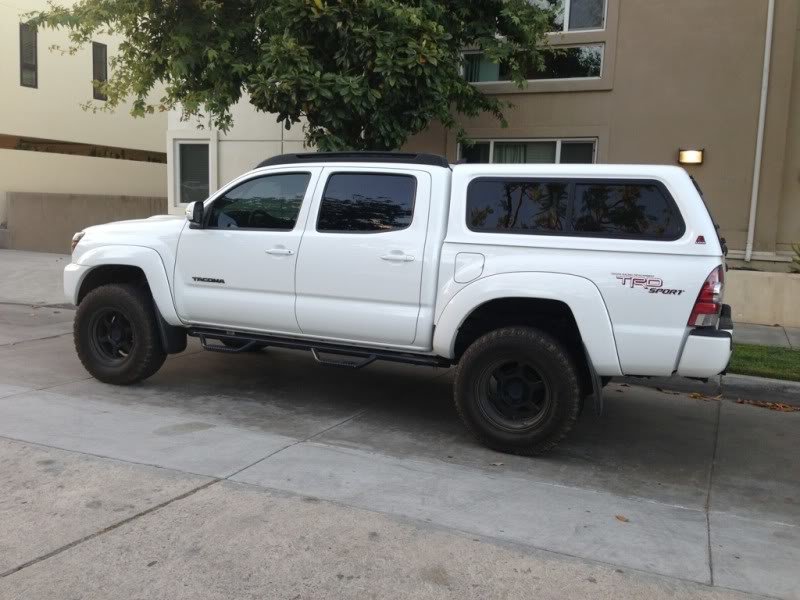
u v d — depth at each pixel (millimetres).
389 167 5652
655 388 7570
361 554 3701
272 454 5125
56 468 4688
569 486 4828
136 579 3381
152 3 8406
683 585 3555
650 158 10680
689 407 6965
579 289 4902
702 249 4695
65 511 4059
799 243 10367
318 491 4488
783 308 10070
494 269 5148
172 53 8539
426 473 4910
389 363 8352
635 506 4551
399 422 6078
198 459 4957
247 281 6031
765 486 5008
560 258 5008
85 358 6789
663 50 10422
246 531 3895
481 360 5273
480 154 11781
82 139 20625
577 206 5098
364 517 4145
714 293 4664
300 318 5855
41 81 19297
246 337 6246
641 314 4785
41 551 3605
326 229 5785
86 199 18734
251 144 13086
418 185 5527
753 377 7262
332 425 5910
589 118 10930
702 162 10414
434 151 11852
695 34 10250
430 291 5387
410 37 7715
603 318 4859
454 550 3797
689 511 4516
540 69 9562
